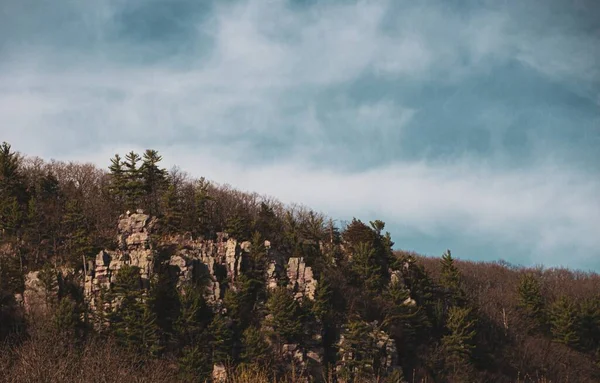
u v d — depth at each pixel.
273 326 96.62
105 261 99.50
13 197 108.06
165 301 95.25
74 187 123.75
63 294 94.44
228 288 104.31
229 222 116.69
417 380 105.25
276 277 108.50
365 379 92.69
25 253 102.94
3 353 64.50
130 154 116.75
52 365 54.12
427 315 118.50
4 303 90.56
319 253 121.12
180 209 114.50
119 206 119.06
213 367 87.44
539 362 123.38
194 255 106.00
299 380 78.69
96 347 74.00
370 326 100.69
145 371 70.12
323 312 101.88
